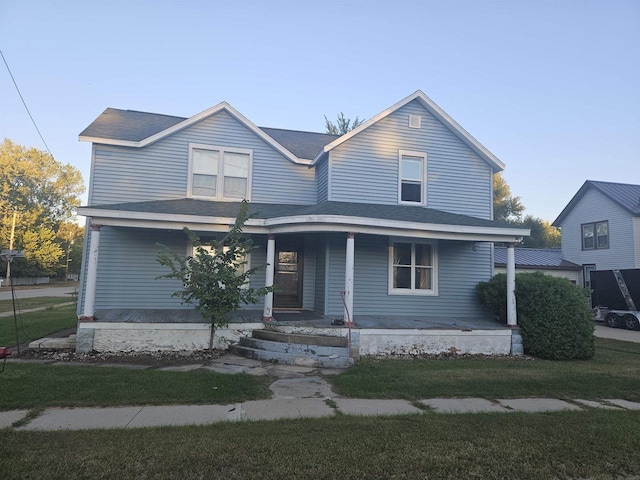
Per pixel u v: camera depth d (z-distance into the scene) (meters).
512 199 48.12
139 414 5.11
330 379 7.18
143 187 11.61
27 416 4.96
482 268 12.60
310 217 9.33
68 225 60.84
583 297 10.14
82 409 5.25
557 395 6.50
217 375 6.96
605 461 3.98
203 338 9.45
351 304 9.47
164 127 13.00
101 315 9.84
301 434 4.45
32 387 6.02
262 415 5.18
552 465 3.86
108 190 11.33
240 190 12.49
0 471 3.44
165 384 6.33
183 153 12.04
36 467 3.54
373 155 12.28
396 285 11.97
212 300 8.58
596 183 24.78
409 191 12.52
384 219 9.62
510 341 10.14
